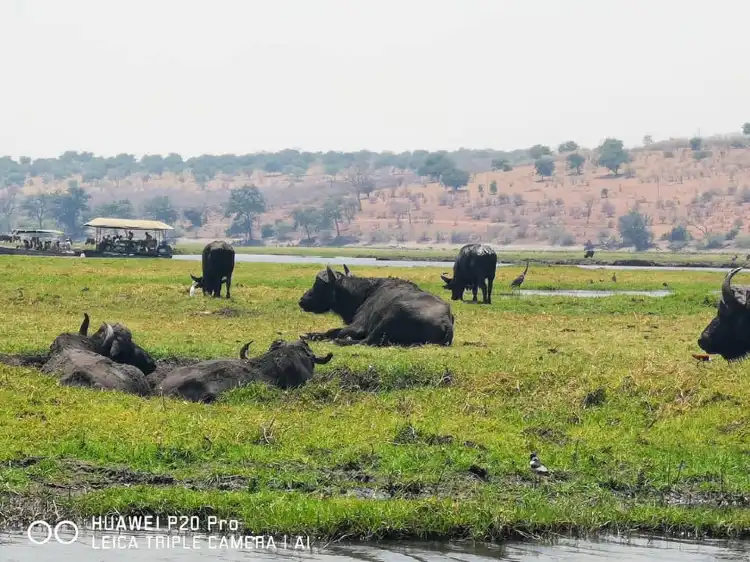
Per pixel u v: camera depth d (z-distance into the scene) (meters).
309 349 42.03
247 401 38.34
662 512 28.95
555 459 32.81
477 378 42.41
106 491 28.36
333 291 55.38
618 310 78.56
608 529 28.45
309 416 36.53
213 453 31.72
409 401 39.00
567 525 28.25
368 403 38.84
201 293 82.94
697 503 30.39
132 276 99.12
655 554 26.69
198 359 46.84
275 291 88.12
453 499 29.11
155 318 63.50
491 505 28.55
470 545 27.02
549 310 78.06
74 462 30.47
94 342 42.62
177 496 28.20
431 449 32.72
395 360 45.09
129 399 37.06
